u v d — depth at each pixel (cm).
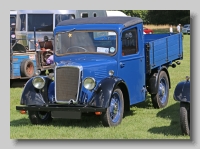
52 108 738
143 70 895
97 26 822
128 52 838
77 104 741
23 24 1789
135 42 864
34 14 1777
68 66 741
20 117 875
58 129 749
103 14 1953
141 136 696
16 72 1293
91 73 754
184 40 2942
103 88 732
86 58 812
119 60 804
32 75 1334
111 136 695
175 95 685
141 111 917
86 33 827
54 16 1769
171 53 1049
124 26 820
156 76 943
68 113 729
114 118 763
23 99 770
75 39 834
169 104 998
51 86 787
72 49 834
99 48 816
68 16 1778
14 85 1352
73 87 738
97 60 790
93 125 778
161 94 969
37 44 1633
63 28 845
